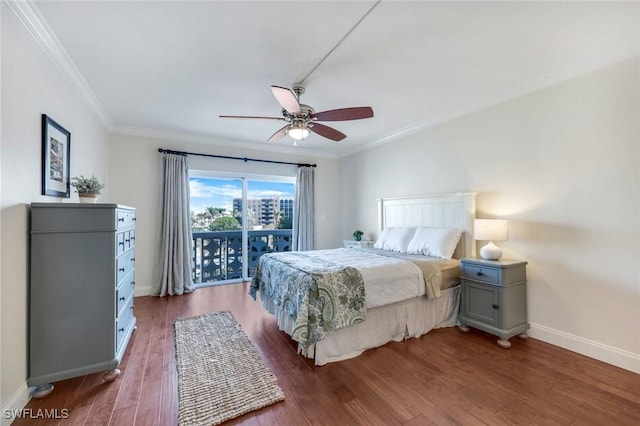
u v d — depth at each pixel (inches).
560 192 100.2
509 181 115.6
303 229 210.4
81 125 112.7
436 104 127.2
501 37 79.0
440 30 75.7
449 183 141.6
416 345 102.3
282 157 209.9
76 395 72.4
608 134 89.1
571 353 95.1
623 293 86.3
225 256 199.2
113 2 64.4
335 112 97.6
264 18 70.5
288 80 103.5
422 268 111.7
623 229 86.3
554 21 72.3
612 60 87.5
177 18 70.4
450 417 65.0
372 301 97.7
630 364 84.2
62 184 92.4
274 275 114.6
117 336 81.9
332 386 76.9
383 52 86.0
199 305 145.5
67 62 89.8
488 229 109.9
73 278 74.4
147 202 166.2
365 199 202.8
